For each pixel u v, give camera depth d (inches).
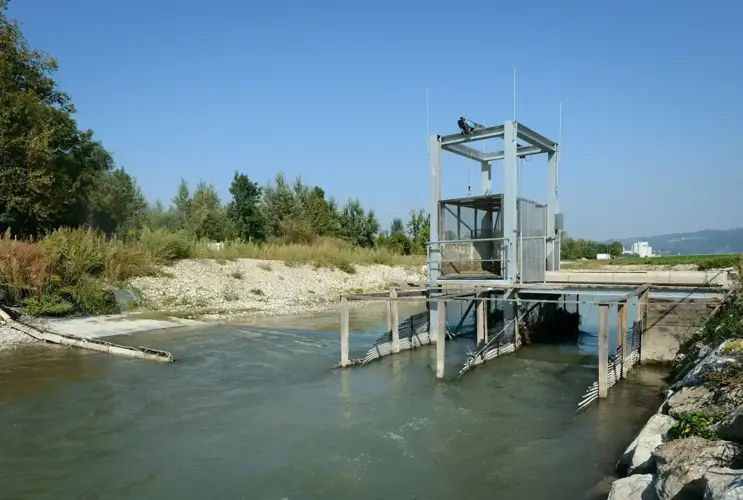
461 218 660.1
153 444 339.6
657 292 576.7
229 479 291.6
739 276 485.7
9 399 422.9
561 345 658.8
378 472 299.4
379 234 2215.8
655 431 288.7
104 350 583.5
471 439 347.6
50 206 1016.2
